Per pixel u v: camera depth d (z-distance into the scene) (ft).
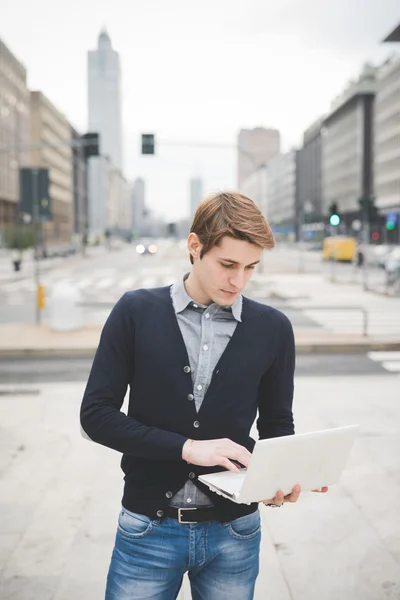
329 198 440.45
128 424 5.96
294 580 12.12
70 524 14.66
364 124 368.68
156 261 194.08
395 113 305.53
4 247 274.98
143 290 6.43
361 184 369.30
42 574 12.35
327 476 5.99
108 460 19.31
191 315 6.25
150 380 6.11
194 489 6.11
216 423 6.11
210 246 5.78
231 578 6.41
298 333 45.85
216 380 6.08
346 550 13.37
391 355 39.75
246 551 6.42
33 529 14.38
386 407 26.32
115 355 6.20
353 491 16.63
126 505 6.31
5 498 16.24
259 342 6.27
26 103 372.99
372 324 54.19
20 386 30.63
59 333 44.68
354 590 11.78
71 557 13.06
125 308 6.26
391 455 19.65
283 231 550.36
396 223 307.78
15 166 343.05
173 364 6.09
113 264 173.88
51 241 415.03
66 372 34.14
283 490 5.74
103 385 6.14
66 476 17.90
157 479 6.12
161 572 6.26
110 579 6.44
